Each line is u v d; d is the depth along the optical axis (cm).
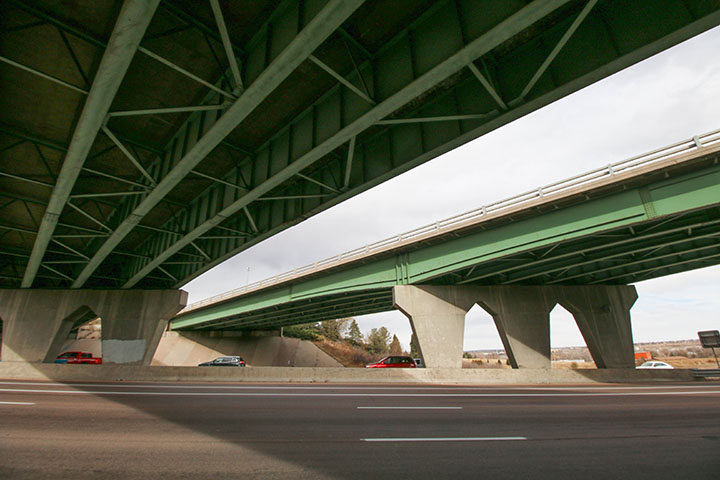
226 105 1110
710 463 561
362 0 811
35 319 3322
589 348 3027
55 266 3253
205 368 2239
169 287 3512
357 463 547
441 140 1398
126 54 893
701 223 1978
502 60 1248
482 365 7688
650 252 2594
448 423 860
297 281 3816
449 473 507
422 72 1077
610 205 2073
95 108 1084
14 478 473
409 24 1138
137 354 3209
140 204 1762
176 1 1063
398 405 1157
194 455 582
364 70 1283
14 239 2762
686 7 912
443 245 2734
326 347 9250
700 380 2578
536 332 2852
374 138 1680
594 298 3081
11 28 1067
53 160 1797
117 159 1823
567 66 1100
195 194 2202
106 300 3356
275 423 841
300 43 925
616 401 1289
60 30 1095
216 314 5381
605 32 1041
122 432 730
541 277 3050
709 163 1817
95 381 2028
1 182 1992
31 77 1309
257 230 2203
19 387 1562
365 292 3588
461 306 2833
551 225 2256
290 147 1570
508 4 904
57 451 593
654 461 570
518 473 511
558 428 811
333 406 1121
